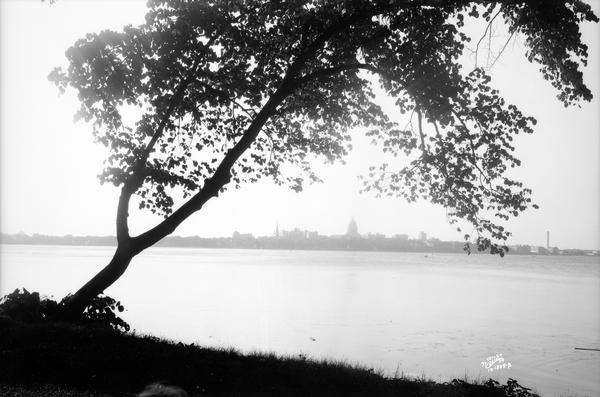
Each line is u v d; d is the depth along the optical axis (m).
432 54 16.34
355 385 12.65
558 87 15.78
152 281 74.25
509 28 15.64
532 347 28.47
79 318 15.69
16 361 10.69
